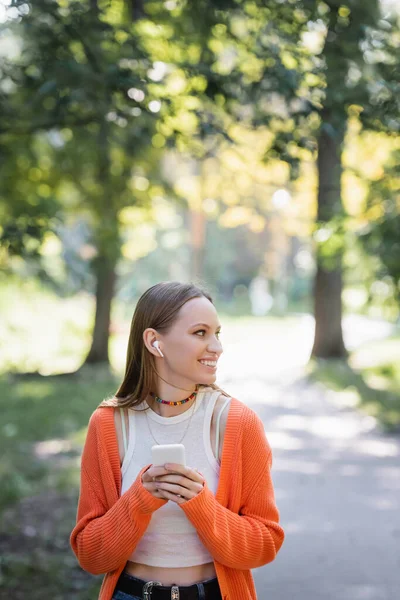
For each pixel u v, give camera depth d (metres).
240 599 2.45
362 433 11.94
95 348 20.38
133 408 2.55
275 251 58.88
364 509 7.61
